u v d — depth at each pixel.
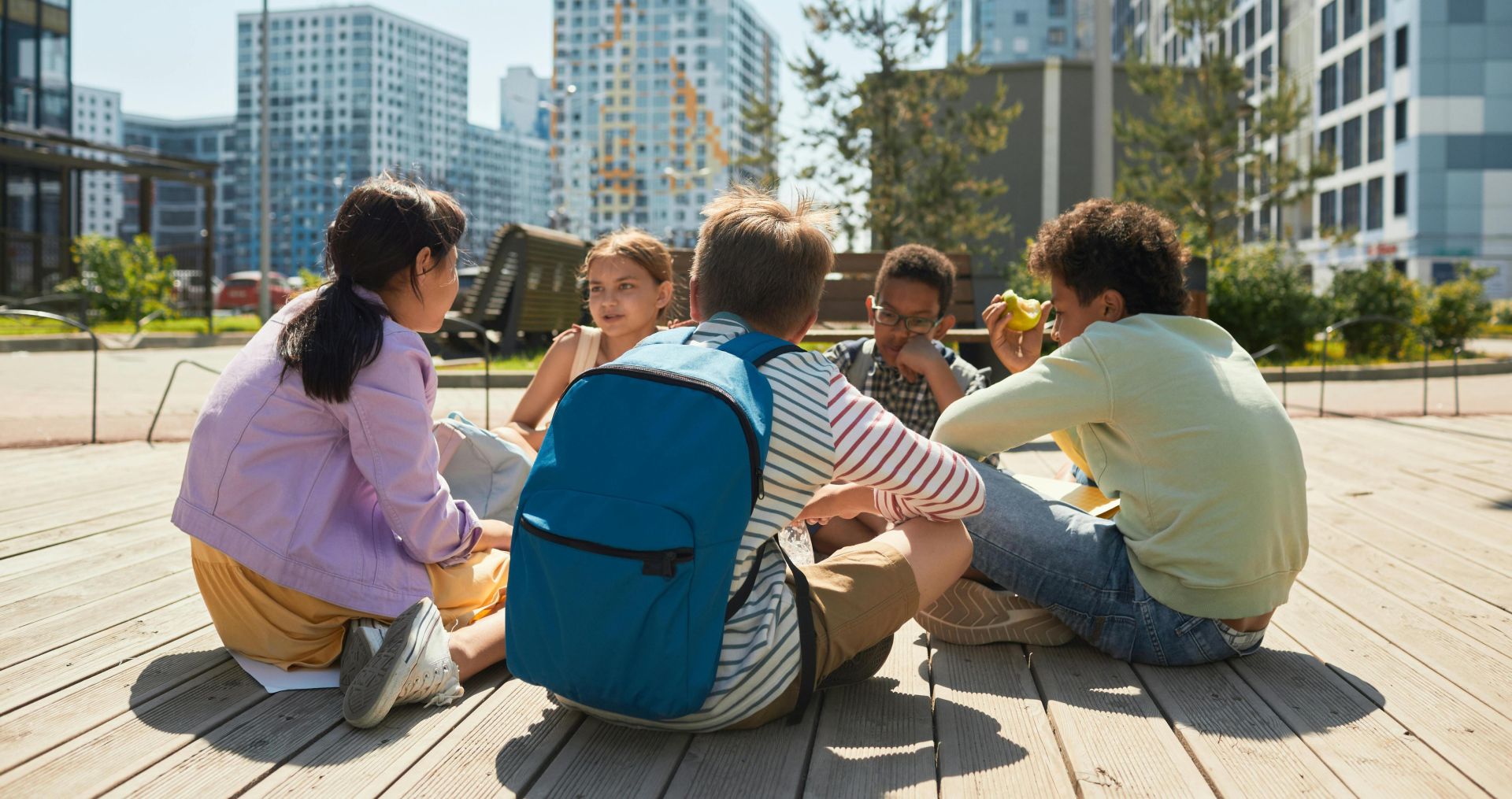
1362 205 35.72
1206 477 2.19
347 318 2.15
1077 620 2.36
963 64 15.65
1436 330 13.15
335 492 2.20
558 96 151.62
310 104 153.50
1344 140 36.91
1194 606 2.24
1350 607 2.79
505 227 10.45
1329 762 1.84
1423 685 2.22
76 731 1.93
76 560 3.19
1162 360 2.23
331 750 1.86
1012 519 2.37
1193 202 15.88
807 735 1.95
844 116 15.42
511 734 1.94
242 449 2.13
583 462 1.73
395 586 2.25
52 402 7.72
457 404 7.88
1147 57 16.44
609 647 1.69
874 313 3.19
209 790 1.70
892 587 2.02
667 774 1.78
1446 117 32.19
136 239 18.59
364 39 152.00
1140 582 2.29
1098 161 9.48
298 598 2.19
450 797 1.69
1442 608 2.79
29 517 3.79
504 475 2.84
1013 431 2.30
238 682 2.20
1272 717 2.04
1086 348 2.28
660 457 1.68
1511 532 3.68
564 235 11.99
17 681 2.18
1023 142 18.67
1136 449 2.26
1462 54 32.06
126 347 14.53
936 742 1.94
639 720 1.82
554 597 1.72
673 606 1.66
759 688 1.79
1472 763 1.83
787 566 1.91
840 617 1.94
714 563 1.68
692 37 149.50
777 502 1.80
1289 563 2.28
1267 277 11.95
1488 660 2.38
